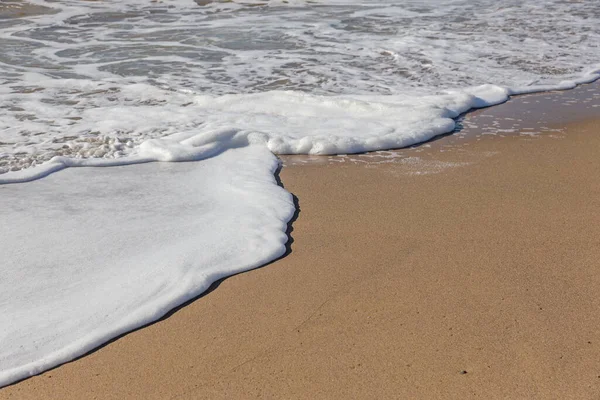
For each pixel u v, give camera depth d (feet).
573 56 29.66
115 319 9.90
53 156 17.26
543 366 8.80
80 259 11.68
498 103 23.06
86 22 37.45
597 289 10.72
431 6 42.04
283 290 10.85
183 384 8.58
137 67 27.25
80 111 21.29
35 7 41.57
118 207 14.05
